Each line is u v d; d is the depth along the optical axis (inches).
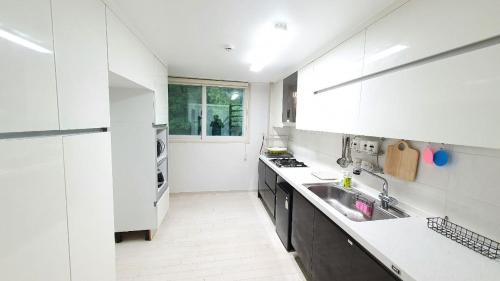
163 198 109.7
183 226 110.2
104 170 51.5
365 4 50.8
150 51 86.5
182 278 74.5
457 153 47.2
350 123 64.7
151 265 80.6
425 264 36.1
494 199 41.1
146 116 91.4
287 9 55.4
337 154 95.8
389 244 41.8
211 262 83.0
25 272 29.7
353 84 63.5
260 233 105.0
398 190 62.6
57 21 35.0
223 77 145.3
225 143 158.7
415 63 43.5
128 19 62.2
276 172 107.9
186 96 151.1
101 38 49.4
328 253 58.1
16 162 28.1
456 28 35.7
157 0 52.7
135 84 76.7
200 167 157.2
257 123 162.1
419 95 42.4
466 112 34.5
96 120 47.8
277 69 118.4
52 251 34.8
